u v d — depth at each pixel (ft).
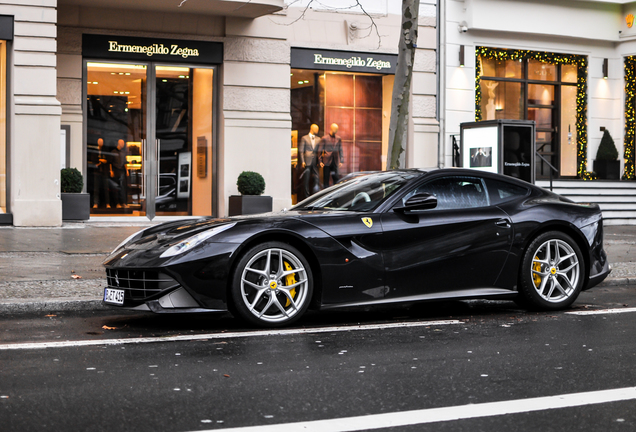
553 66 65.31
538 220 21.62
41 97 46.98
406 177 21.24
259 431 10.57
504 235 21.12
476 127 49.52
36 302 21.72
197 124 54.95
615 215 59.67
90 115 52.26
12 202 47.26
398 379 13.62
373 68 58.75
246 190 52.95
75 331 18.51
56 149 47.29
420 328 19.06
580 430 10.78
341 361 15.08
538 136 65.05
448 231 20.43
